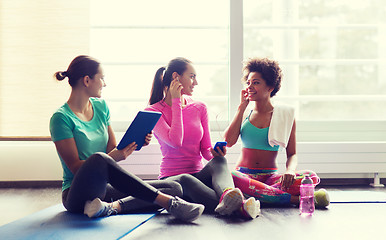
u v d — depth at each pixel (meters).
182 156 2.55
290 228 1.99
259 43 5.21
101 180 2.09
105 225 1.98
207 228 1.98
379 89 4.33
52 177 3.73
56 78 2.34
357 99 3.96
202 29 3.92
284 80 4.02
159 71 2.66
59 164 3.73
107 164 2.07
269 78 2.69
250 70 2.76
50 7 3.67
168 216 2.23
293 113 2.68
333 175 3.75
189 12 4.29
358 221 2.14
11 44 3.67
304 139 3.94
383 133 3.97
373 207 2.52
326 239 1.80
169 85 2.61
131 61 3.87
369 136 3.97
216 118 3.56
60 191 3.40
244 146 2.72
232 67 3.74
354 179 3.76
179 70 2.58
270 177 2.65
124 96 4.04
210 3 4.30
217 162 2.42
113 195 2.30
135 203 2.26
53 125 2.24
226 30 3.95
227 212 2.20
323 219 2.19
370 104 4.29
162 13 4.28
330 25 3.95
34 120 3.65
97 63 2.37
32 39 3.67
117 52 4.15
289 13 4.05
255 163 2.67
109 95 4.05
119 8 4.21
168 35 4.20
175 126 2.48
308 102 4.33
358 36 4.36
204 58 4.16
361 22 4.40
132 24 3.86
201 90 4.09
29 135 3.65
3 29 3.67
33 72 3.66
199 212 2.07
